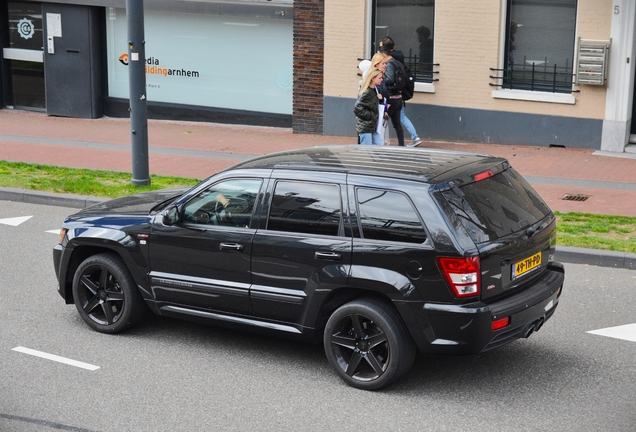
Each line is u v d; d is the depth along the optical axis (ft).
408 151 24.57
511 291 21.15
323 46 56.75
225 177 23.61
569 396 21.27
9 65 69.15
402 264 20.54
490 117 52.70
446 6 52.16
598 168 46.37
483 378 22.43
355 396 21.47
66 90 66.74
